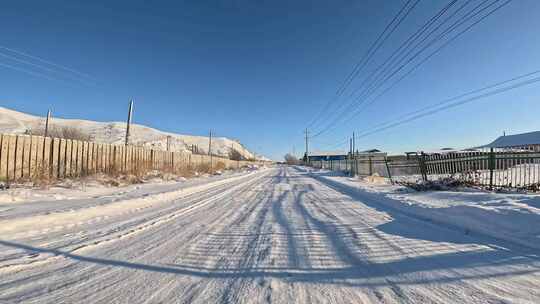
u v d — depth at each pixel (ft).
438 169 41.22
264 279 10.19
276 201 32.42
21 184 32.42
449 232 17.35
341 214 23.98
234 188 48.80
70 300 8.46
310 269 11.20
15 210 20.58
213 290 9.27
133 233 16.80
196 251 13.48
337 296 8.86
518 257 12.49
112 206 24.59
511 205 20.10
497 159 31.76
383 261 12.11
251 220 21.30
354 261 12.12
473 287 9.48
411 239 15.71
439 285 9.66
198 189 45.34
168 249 13.75
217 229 18.20
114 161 51.67
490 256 12.66
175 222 20.36
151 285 9.63
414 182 42.16
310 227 18.92
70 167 41.50
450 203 25.23
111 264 11.61
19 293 8.84
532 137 156.04
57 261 11.84
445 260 12.19
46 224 18.16
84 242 14.62
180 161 84.43
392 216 22.99
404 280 10.09
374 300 8.57
